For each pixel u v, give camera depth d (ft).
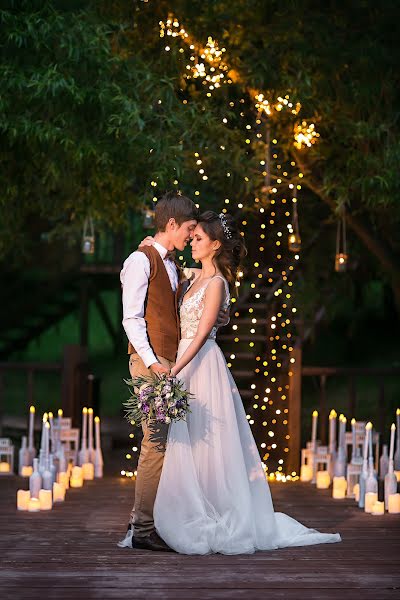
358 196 41.63
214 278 22.66
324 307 53.31
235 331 47.62
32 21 33.73
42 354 78.28
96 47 34.01
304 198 48.55
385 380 65.26
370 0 39.06
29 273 72.13
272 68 37.40
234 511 22.49
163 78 36.04
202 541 22.08
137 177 38.55
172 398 21.35
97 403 45.50
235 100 39.50
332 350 71.10
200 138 37.40
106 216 42.80
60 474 30.91
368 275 55.77
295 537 23.43
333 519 26.84
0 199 39.32
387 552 22.57
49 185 40.29
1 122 33.99
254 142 39.32
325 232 51.90
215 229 22.99
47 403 66.03
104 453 43.37
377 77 37.60
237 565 21.17
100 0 37.24
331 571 20.72
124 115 33.73
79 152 34.53
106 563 21.25
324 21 38.11
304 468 34.88
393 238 46.06
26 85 33.22
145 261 22.54
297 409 36.52
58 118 34.45
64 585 19.43
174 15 37.99
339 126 38.37
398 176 36.45
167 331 22.63
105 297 84.69
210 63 37.68
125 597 18.61
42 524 25.58
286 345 45.91
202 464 22.63
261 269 48.21
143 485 22.66
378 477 34.45
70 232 53.42
